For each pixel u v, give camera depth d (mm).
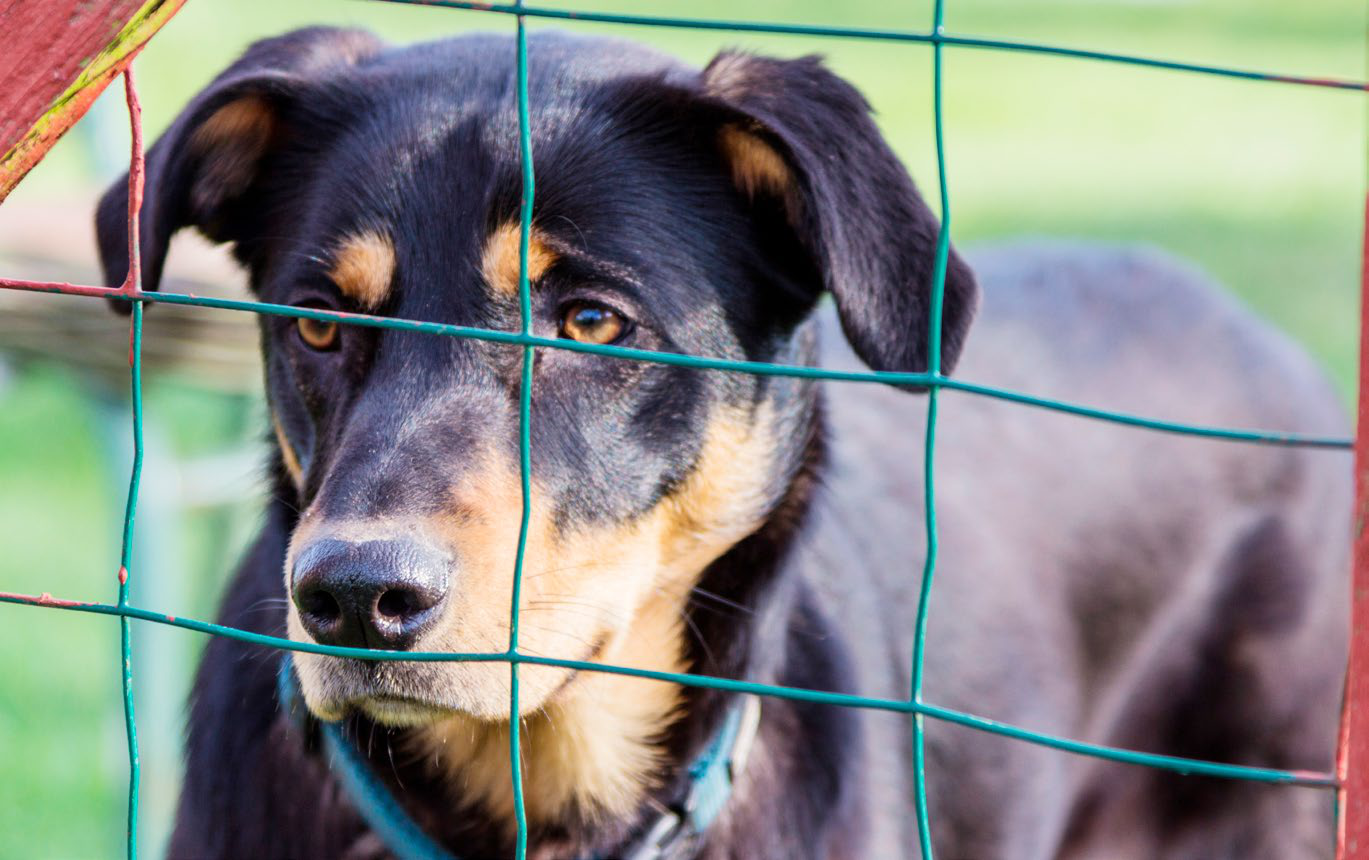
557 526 2123
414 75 2379
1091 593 3545
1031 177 10609
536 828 2455
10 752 4230
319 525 1912
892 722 2846
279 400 2404
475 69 2371
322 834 2359
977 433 3498
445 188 2195
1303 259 8531
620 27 9750
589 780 2422
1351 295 7824
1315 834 3629
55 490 5918
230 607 2547
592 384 2205
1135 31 15984
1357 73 13422
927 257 2156
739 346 2385
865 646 2814
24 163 1658
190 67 11734
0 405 6727
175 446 5809
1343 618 3748
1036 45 1501
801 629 2617
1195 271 4086
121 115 3965
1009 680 3258
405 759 2387
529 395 1703
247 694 2434
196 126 2332
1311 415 3848
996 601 3287
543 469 2115
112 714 4059
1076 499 3533
